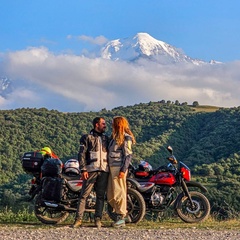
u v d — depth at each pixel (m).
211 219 13.95
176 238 9.88
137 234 10.38
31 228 11.39
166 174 13.03
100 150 11.80
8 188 55.66
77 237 9.82
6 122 118.44
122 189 11.84
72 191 12.64
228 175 76.38
